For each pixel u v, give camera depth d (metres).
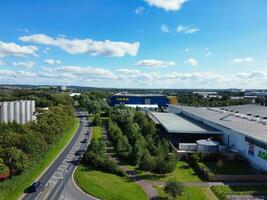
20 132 103.25
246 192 69.94
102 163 84.38
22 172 75.69
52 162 92.06
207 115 156.75
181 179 79.25
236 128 107.25
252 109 188.50
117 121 163.25
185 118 165.12
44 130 102.38
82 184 71.94
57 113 146.12
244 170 84.94
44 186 71.38
